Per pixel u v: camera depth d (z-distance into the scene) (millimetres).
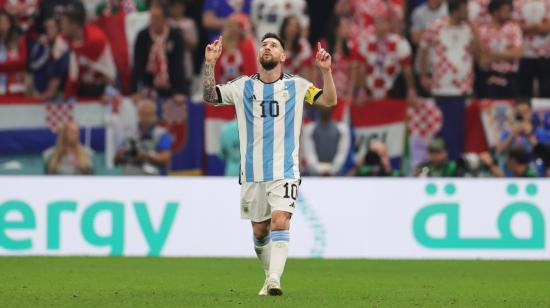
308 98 28844
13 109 55594
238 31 57875
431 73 59500
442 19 59344
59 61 57844
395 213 49656
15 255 48562
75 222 48969
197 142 54938
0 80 58781
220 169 54969
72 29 58094
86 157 55281
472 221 49438
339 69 59500
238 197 49594
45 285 33719
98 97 57469
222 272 40438
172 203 49438
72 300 27984
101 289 32250
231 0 61344
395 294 31422
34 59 58469
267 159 28453
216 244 49406
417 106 55219
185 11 61562
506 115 54781
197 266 43562
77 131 55031
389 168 54406
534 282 37375
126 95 59969
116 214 49156
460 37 58844
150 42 58406
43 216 48969
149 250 49219
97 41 58344
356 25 59969
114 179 49188
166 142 54750
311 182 49750
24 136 55625
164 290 31969
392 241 49562
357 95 59250
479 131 55062
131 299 28234
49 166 55531
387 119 55188
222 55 58125
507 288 34688
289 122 28625
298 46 58000
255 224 29562
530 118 54438
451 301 29141
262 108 28609
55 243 48969
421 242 49500
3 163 55750
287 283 35719
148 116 54562
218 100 29031
